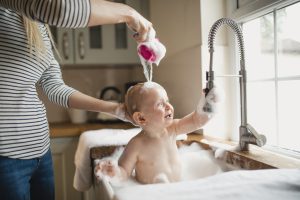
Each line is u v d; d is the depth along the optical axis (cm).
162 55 76
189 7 133
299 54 97
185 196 43
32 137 78
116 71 214
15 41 73
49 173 89
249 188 46
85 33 183
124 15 65
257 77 119
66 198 155
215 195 43
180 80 145
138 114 76
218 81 124
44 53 83
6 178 73
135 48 191
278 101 107
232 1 121
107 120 181
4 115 71
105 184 65
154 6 177
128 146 79
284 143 105
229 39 124
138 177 78
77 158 110
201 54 124
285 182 48
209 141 105
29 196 82
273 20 106
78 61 183
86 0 58
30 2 56
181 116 145
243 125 90
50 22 57
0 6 68
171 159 80
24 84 75
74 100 90
